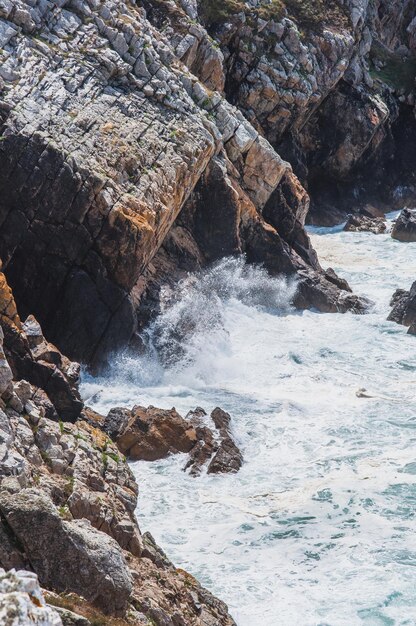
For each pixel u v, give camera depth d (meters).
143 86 45.69
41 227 39.31
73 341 39.72
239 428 35.44
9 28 42.78
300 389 40.62
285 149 68.75
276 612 23.84
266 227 52.06
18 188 39.12
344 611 23.86
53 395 28.62
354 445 34.28
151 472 31.72
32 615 12.01
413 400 39.12
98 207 39.50
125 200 40.41
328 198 75.69
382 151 78.31
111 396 37.88
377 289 56.00
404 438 34.84
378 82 78.31
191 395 39.19
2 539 18.36
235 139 51.38
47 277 39.50
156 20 54.62
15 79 41.69
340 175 75.38
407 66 81.31
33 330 29.55
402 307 50.62
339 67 70.44
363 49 76.19
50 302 39.66
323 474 31.94
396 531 27.94
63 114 41.69
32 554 18.47
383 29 82.75
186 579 23.19
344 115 74.06
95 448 26.11
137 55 46.16
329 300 52.12
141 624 19.19
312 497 30.22
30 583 12.54
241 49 65.06
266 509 29.47
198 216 49.81
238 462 32.38
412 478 31.41
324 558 26.55
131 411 33.81
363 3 72.88
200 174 47.78
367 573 25.66
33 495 18.73
